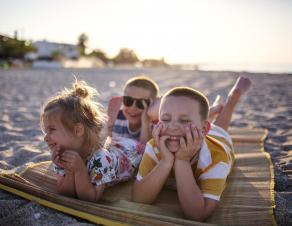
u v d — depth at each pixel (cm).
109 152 220
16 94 898
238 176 256
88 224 178
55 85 1202
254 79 1462
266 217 190
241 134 393
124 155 240
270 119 520
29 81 1401
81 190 196
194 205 187
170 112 196
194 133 190
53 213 191
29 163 274
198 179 204
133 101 305
